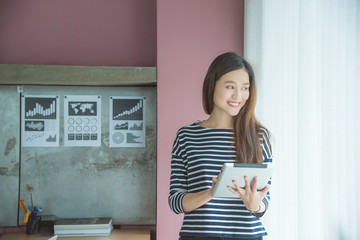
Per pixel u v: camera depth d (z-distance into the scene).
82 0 2.83
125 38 2.84
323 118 1.35
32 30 2.79
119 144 2.76
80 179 2.73
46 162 2.72
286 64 1.77
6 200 2.68
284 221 1.75
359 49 1.19
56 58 2.80
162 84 2.51
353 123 1.22
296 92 1.67
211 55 2.54
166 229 2.46
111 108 2.77
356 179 1.20
